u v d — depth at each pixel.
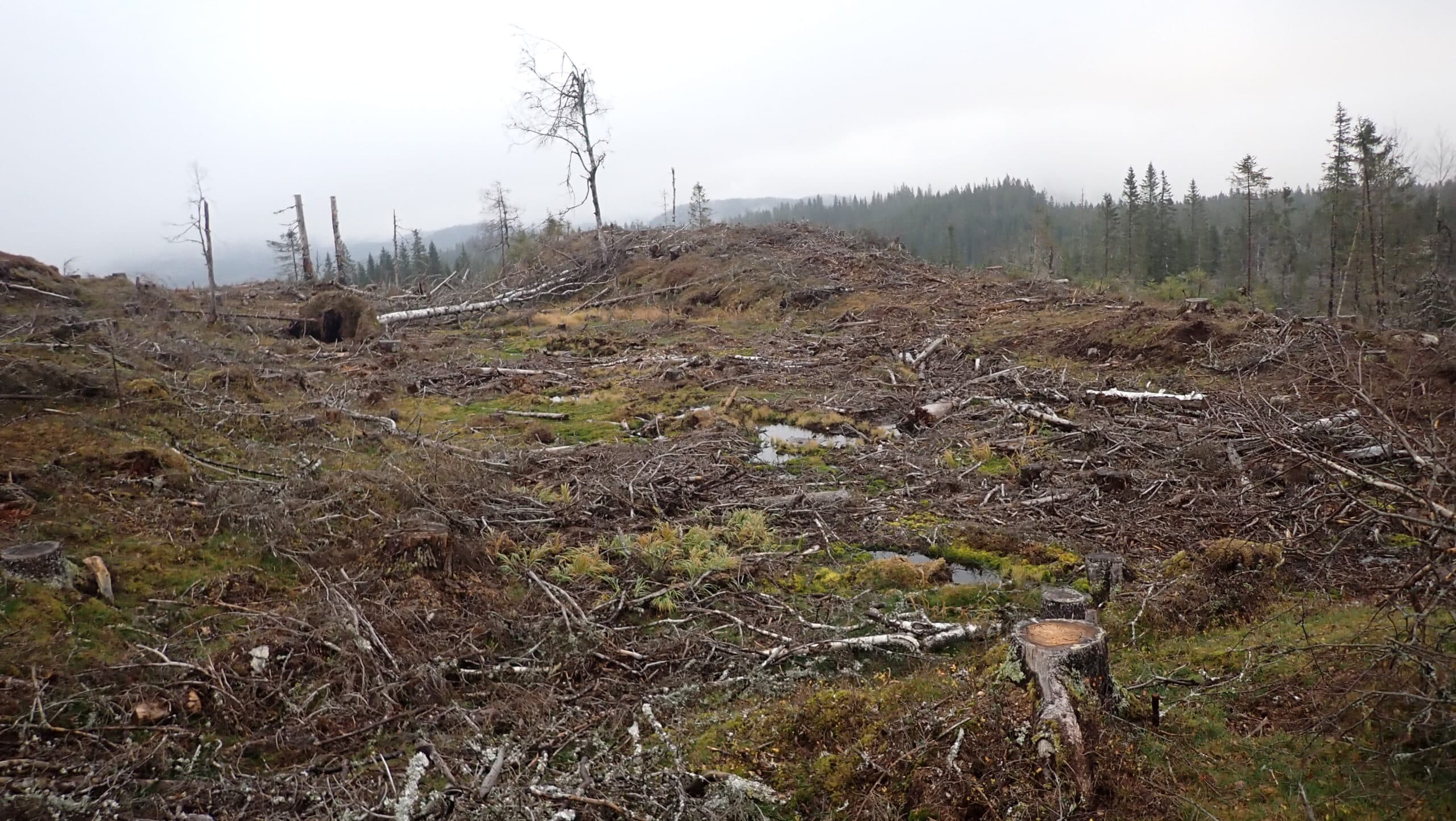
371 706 5.54
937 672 6.07
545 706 5.74
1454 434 6.85
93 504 7.31
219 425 10.38
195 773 4.82
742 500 10.11
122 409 9.61
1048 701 4.72
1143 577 7.57
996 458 12.03
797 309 26.62
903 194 172.50
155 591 6.35
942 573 8.09
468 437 12.99
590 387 17.31
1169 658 6.09
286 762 5.04
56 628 5.54
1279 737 4.84
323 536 7.75
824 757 4.87
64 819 4.23
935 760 4.62
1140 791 4.42
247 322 21.27
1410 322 28.42
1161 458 11.15
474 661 6.28
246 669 5.70
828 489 10.68
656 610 7.48
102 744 4.82
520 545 8.45
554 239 39.47
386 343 21.05
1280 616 6.50
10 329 12.99
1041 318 22.06
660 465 11.02
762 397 16.11
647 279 32.44
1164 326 17.95
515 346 22.64
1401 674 4.88
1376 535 7.31
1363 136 32.31
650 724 5.58
